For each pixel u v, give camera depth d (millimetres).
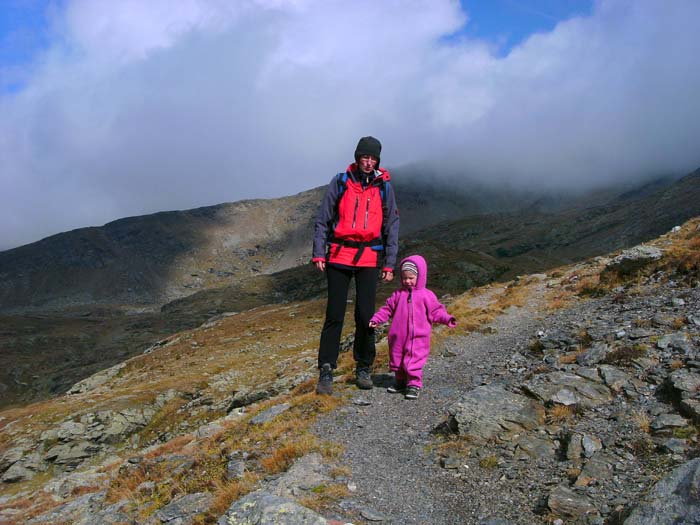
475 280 150125
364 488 5758
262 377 51875
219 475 6551
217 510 5539
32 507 15414
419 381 8789
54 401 62469
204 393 52688
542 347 11102
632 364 8422
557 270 23422
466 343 13250
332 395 8930
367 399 8820
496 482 5805
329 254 8641
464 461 6395
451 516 5211
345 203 8438
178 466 7809
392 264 8688
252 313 93625
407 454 6758
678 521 3920
